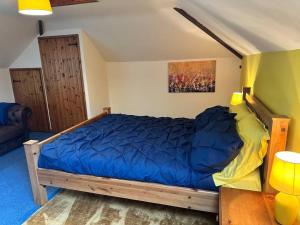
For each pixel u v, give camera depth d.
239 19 1.49
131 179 2.09
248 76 3.40
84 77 4.39
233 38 2.56
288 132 1.61
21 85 4.83
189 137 2.63
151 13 3.33
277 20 1.12
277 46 1.69
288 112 1.62
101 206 2.38
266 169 1.70
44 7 1.85
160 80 4.90
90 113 4.60
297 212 1.38
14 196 2.60
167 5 2.98
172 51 4.39
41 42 4.44
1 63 4.52
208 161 1.86
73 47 4.28
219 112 2.83
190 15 3.08
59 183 2.33
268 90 2.18
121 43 4.35
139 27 3.79
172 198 1.99
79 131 2.86
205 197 1.90
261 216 1.45
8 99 4.84
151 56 4.66
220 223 1.43
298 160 1.34
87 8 3.10
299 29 1.07
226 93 4.59
